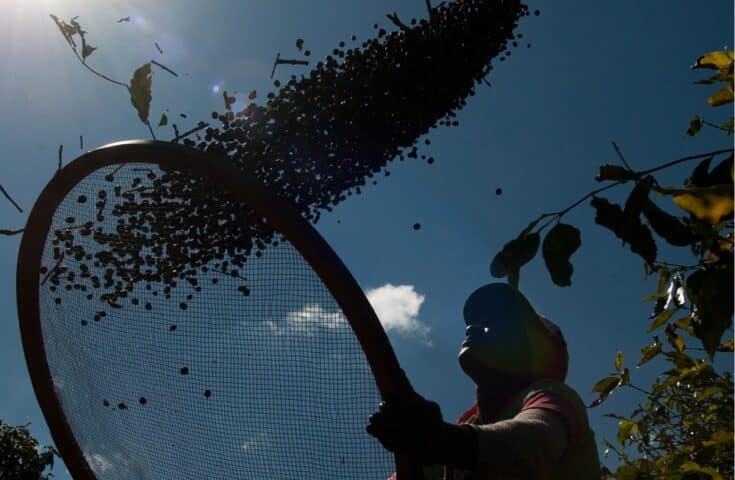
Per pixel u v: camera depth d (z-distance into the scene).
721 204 1.11
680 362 2.70
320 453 1.73
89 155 1.97
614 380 2.83
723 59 1.63
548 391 1.63
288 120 2.29
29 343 2.12
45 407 2.10
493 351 1.82
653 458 2.99
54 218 2.12
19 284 2.11
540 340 1.82
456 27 2.41
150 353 1.99
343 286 1.61
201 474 1.88
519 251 1.28
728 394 2.75
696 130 2.06
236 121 2.33
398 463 1.58
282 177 2.30
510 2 2.48
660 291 2.14
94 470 2.06
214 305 1.91
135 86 2.05
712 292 1.11
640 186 1.21
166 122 2.06
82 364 2.08
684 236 1.18
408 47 2.38
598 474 1.59
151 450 1.96
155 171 2.04
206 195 1.99
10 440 7.82
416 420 1.36
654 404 3.00
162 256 2.01
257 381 1.82
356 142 2.31
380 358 1.56
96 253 2.09
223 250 1.96
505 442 1.39
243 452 1.82
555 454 1.48
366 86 2.31
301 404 1.75
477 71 2.47
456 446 1.37
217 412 1.87
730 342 2.43
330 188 2.34
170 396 1.94
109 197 2.09
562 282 1.26
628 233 1.21
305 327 1.75
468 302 1.92
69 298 2.11
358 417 1.69
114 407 2.03
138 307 2.02
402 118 2.35
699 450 2.68
